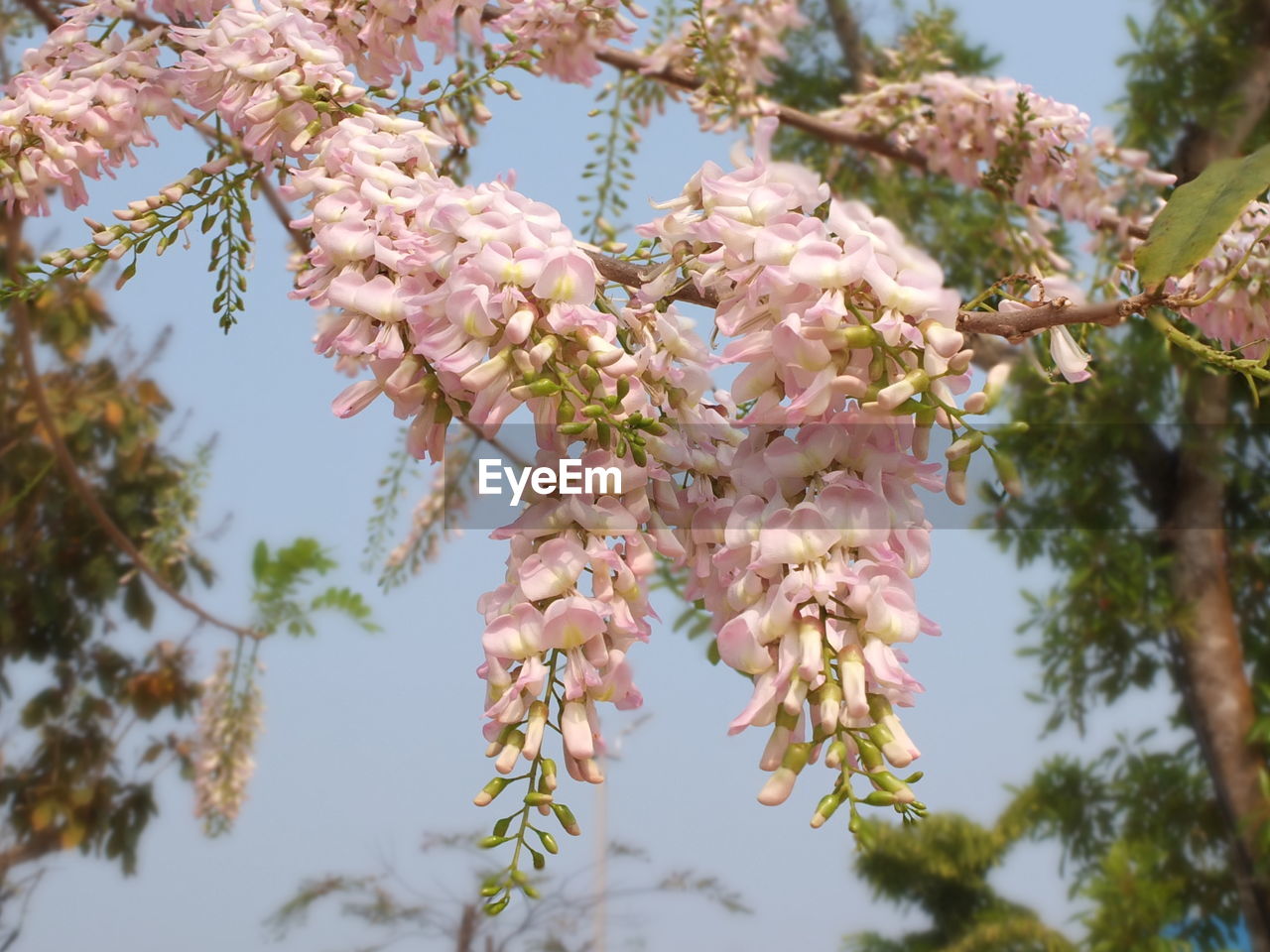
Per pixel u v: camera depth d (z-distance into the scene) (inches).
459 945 69.1
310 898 68.4
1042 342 24.9
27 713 65.8
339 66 27.0
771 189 21.0
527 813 19.5
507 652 20.0
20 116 29.5
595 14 35.9
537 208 21.8
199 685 67.8
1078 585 73.2
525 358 20.1
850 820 18.7
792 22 49.8
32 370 54.9
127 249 27.6
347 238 22.1
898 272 20.1
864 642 19.4
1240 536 75.7
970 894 112.2
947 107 49.9
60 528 67.7
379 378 21.7
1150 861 69.4
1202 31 66.5
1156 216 21.1
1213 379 68.4
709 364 22.5
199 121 28.6
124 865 65.1
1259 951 69.1
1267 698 72.9
